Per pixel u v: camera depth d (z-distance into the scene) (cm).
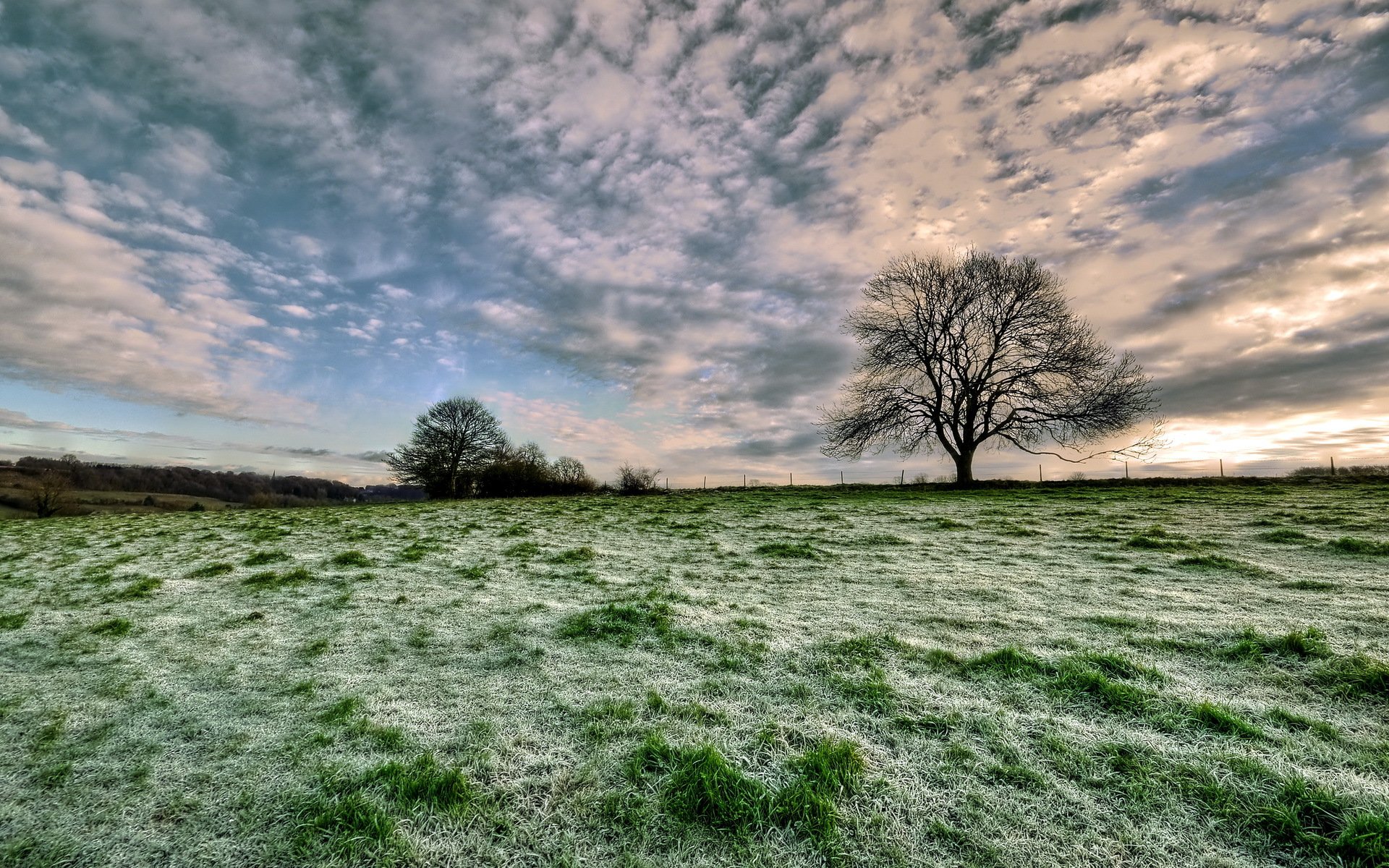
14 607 891
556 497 3784
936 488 3158
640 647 610
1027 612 695
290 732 441
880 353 3594
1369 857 271
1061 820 314
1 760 411
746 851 297
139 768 394
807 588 855
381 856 297
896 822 316
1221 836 297
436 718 457
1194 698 445
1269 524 1288
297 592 904
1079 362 3173
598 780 363
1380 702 425
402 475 4825
